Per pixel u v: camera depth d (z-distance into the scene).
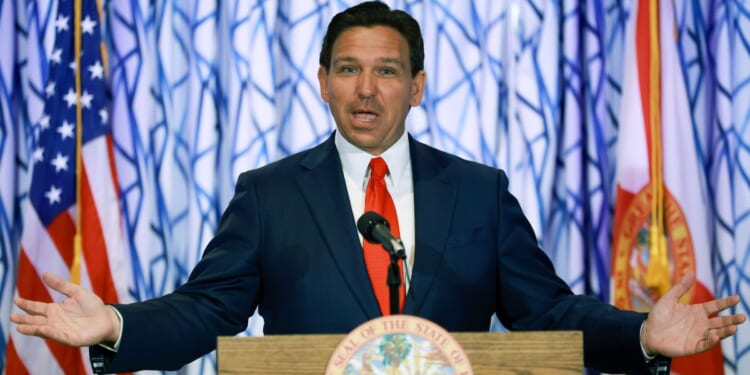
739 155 13.74
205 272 8.20
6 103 13.67
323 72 8.85
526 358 6.05
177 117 14.15
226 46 14.27
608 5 14.55
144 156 13.69
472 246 8.08
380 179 8.34
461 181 8.41
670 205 13.34
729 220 13.73
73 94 13.45
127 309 7.46
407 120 14.08
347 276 7.77
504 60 14.37
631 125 13.48
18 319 6.94
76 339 6.99
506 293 8.31
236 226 8.30
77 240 13.16
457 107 14.07
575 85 14.01
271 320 7.97
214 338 7.91
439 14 14.20
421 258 7.88
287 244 8.02
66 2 13.57
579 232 13.78
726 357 13.48
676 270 13.26
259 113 13.76
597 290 13.92
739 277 13.65
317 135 13.84
